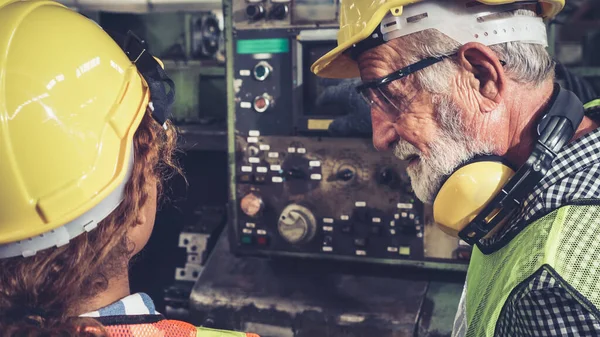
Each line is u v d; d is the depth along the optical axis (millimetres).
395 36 1063
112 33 950
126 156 807
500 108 1025
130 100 834
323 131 1864
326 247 1912
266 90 1902
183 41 2400
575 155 965
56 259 770
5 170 753
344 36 1153
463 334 1102
